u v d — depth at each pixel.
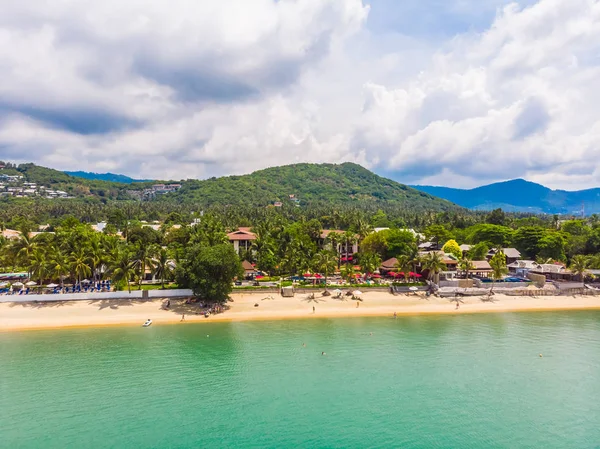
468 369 61.69
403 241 138.75
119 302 91.06
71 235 102.88
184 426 46.16
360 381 57.34
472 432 45.84
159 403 50.94
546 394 54.56
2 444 42.72
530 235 153.12
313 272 110.25
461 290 105.88
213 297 88.38
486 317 89.94
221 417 48.06
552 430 46.59
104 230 191.00
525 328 81.88
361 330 79.38
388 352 67.94
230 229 177.62
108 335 74.56
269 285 105.44
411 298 102.31
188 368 60.84
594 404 52.34
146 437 44.19
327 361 63.97
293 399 52.31
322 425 46.75
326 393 53.91
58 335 74.25
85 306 88.38
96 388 54.38
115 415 48.19
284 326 81.12
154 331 77.00
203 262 87.38
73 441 43.34
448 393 54.41
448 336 76.25
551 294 108.31
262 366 61.91
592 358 66.38
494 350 69.31
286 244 129.50
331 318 87.25
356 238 144.88
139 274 99.94
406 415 49.03
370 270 114.25
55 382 55.94
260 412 49.25
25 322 79.69
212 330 78.06
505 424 47.53
